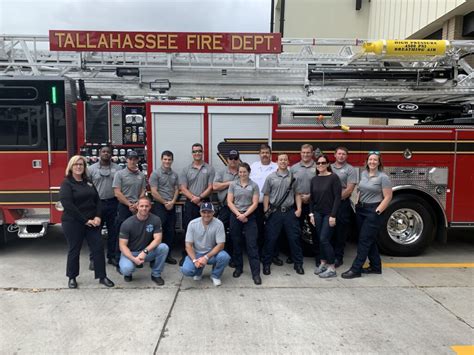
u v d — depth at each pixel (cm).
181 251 636
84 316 403
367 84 693
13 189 587
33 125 583
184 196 593
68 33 599
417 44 631
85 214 471
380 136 598
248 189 516
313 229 566
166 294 461
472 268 565
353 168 555
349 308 425
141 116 604
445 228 612
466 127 602
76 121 612
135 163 545
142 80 697
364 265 580
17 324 386
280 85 713
